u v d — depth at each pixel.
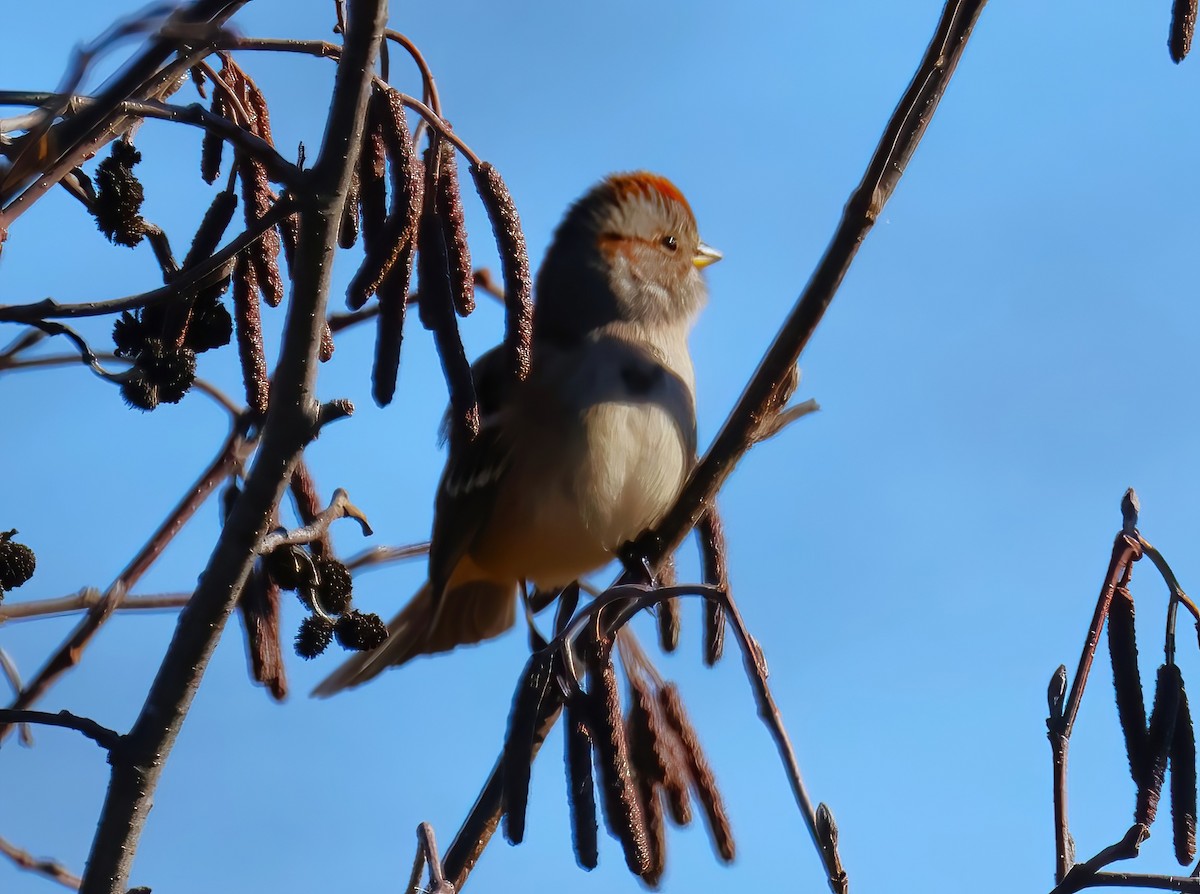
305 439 4.78
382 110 5.24
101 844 4.80
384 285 5.48
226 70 5.84
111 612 6.71
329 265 4.66
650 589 5.35
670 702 6.30
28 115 4.82
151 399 5.24
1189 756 5.62
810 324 7.02
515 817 5.32
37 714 4.82
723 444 7.47
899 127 6.46
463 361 5.61
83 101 4.69
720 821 6.20
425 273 5.61
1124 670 5.65
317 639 5.78
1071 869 5.09
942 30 6.36
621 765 5.48
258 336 5.54
